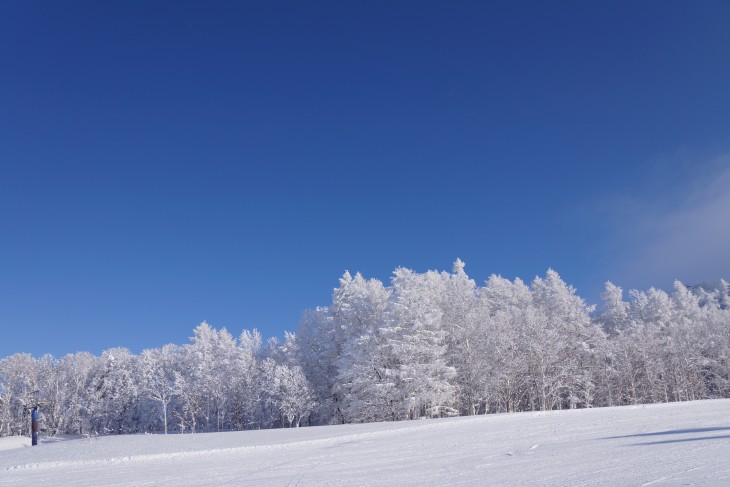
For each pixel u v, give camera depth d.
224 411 62.94
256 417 61.56
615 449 14.17
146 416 71.62
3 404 73.31
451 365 50.72
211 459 17.86
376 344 48.22
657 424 20.38
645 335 60.53
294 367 55.81
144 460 18.39
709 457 11.48
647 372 58.41
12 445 41.78
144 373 71.81
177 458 18.52
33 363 77.00
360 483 11.60
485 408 52.88
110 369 75.50
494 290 65.25
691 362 60.59
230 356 65.88
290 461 16.17
